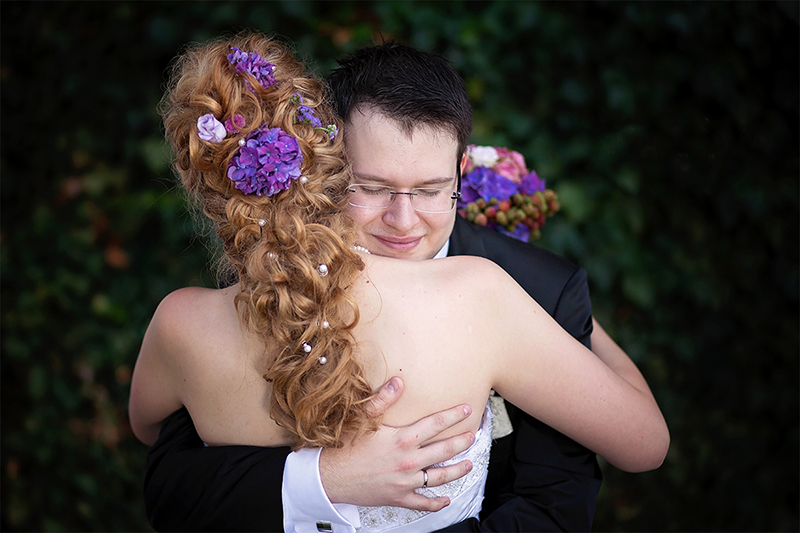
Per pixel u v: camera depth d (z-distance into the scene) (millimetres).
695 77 2469
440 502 1086
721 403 2699
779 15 2422
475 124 2467
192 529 1140
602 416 1176
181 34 2523
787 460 2672
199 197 1120
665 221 2617
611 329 2605
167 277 2662
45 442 2709
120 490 2752
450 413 1061
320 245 1026
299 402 1020
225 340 1100
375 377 1064
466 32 2488
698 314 2674
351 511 1104
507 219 1699
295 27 2508
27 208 2676
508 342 1108
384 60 1194
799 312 2604
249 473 1104
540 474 1270
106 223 2645
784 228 2541
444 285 1089
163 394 1259
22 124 2639
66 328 2682
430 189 1193
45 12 2592
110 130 2629
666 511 2744
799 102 2465
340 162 1100
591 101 2559
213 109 1036
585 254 2514
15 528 2734
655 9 2441
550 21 2492
